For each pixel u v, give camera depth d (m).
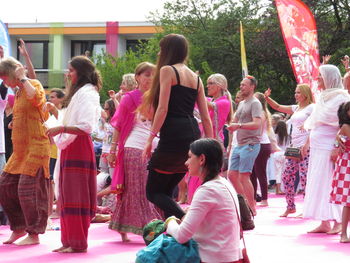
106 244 7.12
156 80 5.82
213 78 8.81
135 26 45.84
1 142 8.45
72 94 6.51
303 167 9.92
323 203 8.17
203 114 5.95
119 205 7.20
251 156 9.86
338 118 8.02
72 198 6.50
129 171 7.08
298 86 10.06
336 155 8.12
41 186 6.97
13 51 45.56
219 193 4.54
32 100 6.79
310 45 11.52
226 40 35.53
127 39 46.81
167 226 4.73
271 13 34.28
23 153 6.94
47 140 7.00
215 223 4.55
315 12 33.59
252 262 6.12
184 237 4.53
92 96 6.45
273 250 6.86
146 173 7.07
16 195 7.05
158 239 4.69
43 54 45.22
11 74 6.83
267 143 11.57
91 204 6.65
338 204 7.62
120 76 35.44
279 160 15.72
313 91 10.89
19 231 7.16
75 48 46.31
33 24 45.03
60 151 6.65
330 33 33.50
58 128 6.29
